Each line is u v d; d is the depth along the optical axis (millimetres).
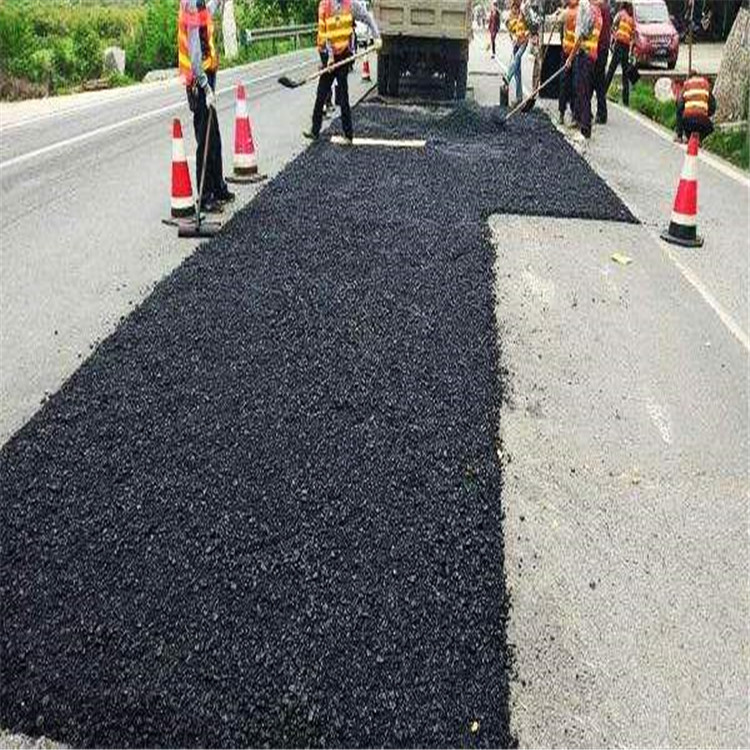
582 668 2666
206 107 6754
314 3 35094
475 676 2557
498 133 11016
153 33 22906
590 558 3170
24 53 18531
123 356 4449
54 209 7406
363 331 4820
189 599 2779
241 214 6953
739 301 5812
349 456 3623
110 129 11805
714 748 2410
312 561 2975
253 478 3436
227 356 4473
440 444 3762
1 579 2836
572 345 4992
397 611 2775
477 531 3199
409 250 6176
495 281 5828
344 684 2490
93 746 2293
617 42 14922
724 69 13250
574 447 3924
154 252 6281
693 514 3465
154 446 3635
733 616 2912
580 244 6750
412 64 13406
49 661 2529
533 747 2381
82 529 3092
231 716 2369
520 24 13477
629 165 10008
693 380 4652
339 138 10094
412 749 2309
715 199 8617
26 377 4363
